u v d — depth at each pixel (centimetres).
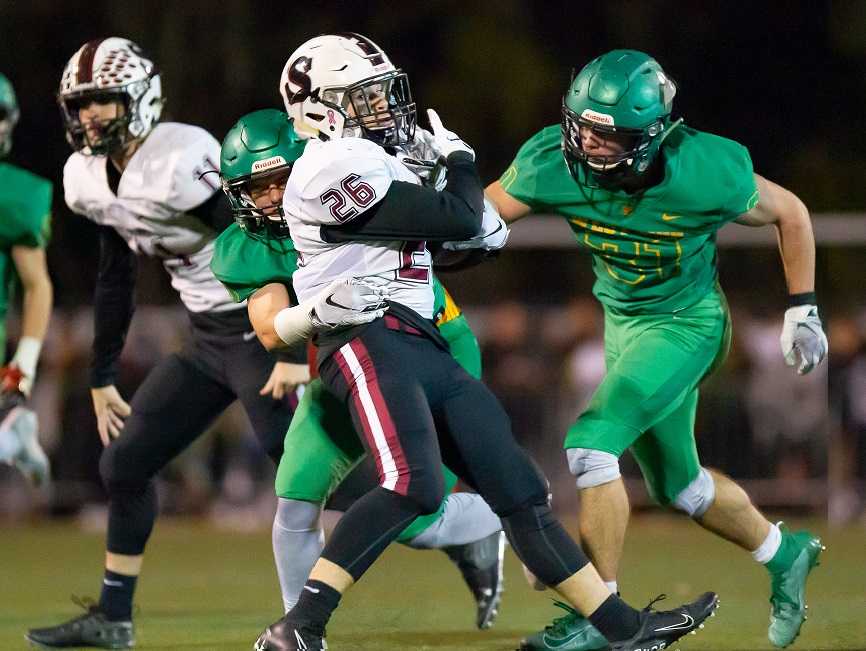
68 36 4612
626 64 1508
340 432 1520
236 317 1733
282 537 1530
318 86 1434
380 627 1852
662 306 1647
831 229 3875
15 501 3803
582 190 1584
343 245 1391
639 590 2314
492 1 4828
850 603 2033
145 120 1719
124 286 1817
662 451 1675
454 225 1380
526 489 1382
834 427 3625
